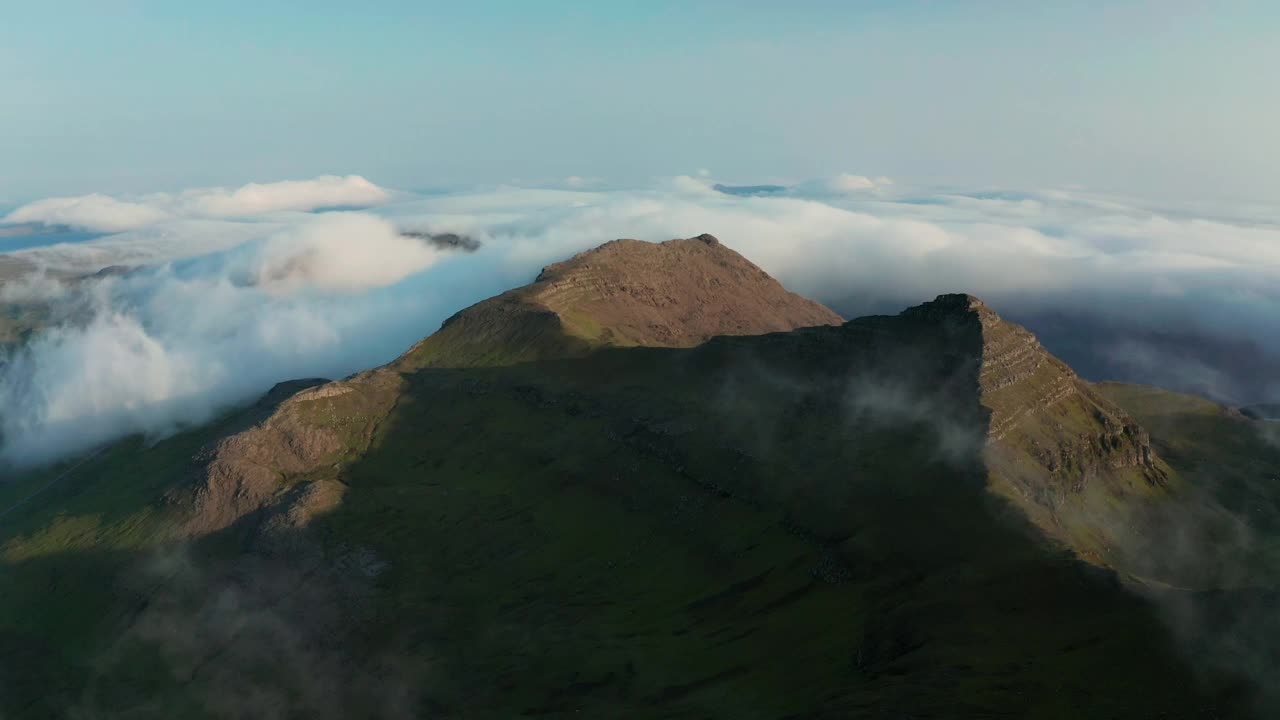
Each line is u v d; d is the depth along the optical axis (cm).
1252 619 10925
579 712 14538
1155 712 9644
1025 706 10194
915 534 16138
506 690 16162
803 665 13662
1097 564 13450
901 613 13612
